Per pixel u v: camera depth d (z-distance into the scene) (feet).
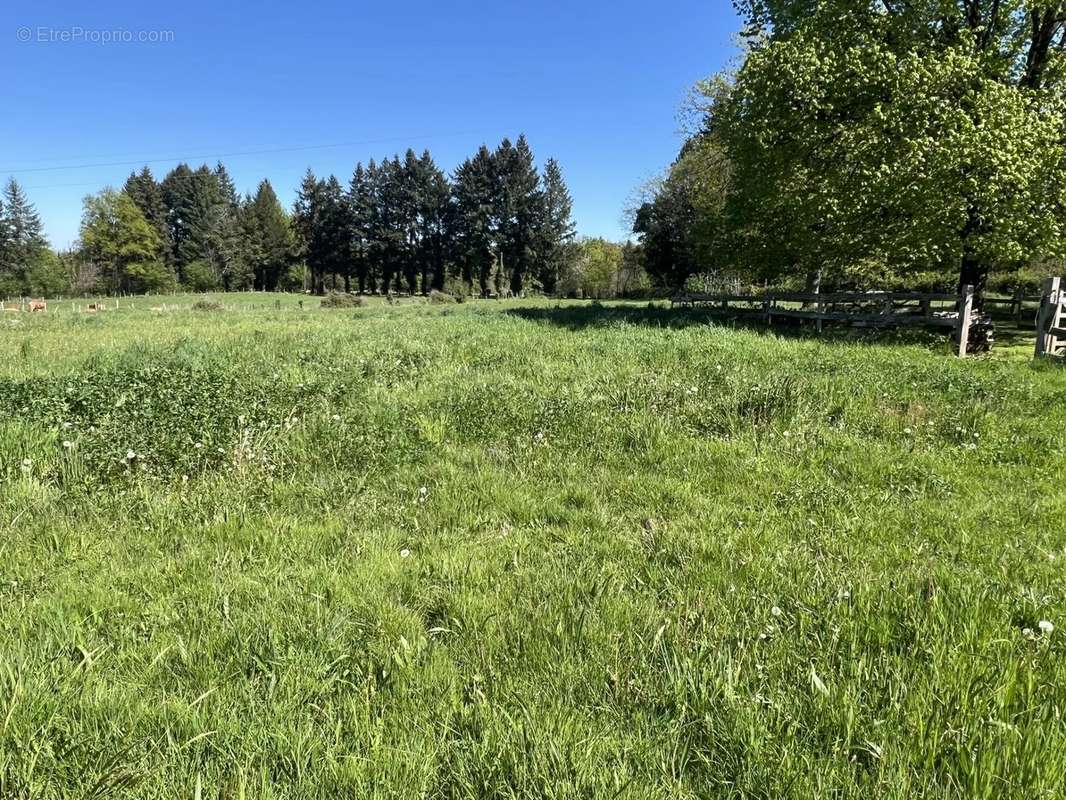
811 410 22.00
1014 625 9.33
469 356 35.40
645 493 15.15
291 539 12.51
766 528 13.04
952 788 6.31
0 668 7.78
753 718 7.22
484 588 10.59
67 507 13.92
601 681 8.07
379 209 295.28
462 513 13.97
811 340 43.73
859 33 50.67
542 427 20.31
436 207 285.84
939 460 17.53
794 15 55.62
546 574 11.03
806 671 8.20
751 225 62.80
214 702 7.57
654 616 9.56
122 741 6.84
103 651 8.49
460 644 8.98
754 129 56.24
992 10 49.49
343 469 16.80
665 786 6.42
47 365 32.60
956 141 43.45
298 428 19.26
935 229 46.37
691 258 149.69
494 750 6.77
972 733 6.82
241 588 10.40
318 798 6.18
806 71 50.06
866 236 53.31
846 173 50.34
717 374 27.22
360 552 11.96
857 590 10.12
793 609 9.82
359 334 48.70
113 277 280.31
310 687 7.86
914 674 7.95
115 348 39.93
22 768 6.30
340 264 298.56
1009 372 30.32
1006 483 15.90
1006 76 48.65
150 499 14.32
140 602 9.99
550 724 7.14
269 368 29.55
